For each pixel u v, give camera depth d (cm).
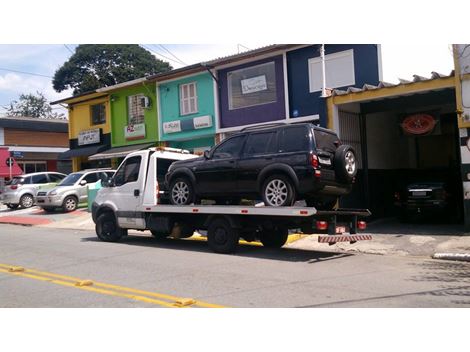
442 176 1761
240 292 738
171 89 2377
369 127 1630
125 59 4425
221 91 2175
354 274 876
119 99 2636
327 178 1009
